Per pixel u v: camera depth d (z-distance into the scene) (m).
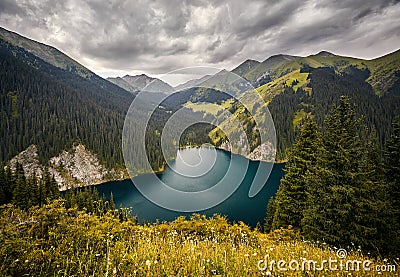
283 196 21.25
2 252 3.71
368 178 16.47
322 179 16.30
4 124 115.88
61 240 4.61
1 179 38.94
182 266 4.05
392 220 15.58
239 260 4.71
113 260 4.15
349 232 14.60
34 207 5.25
